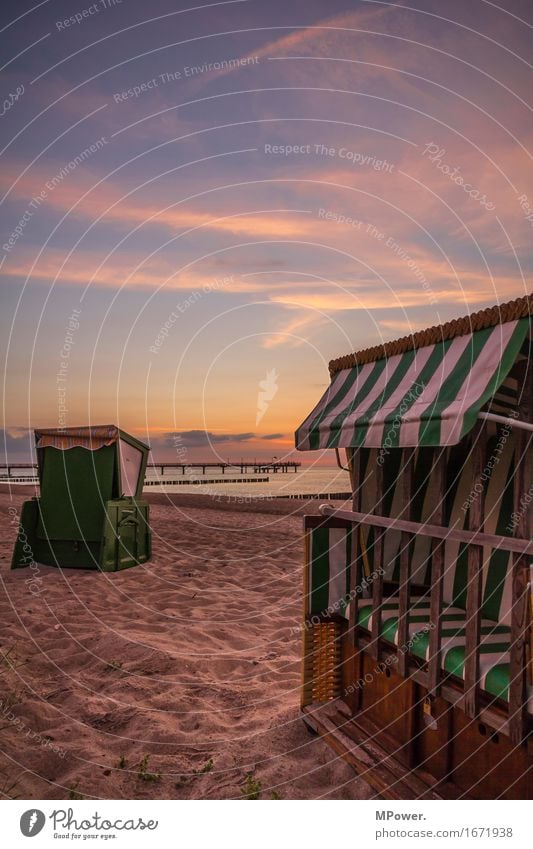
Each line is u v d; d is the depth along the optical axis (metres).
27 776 3.22
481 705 2.66
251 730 3.82
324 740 3.57
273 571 8.34
